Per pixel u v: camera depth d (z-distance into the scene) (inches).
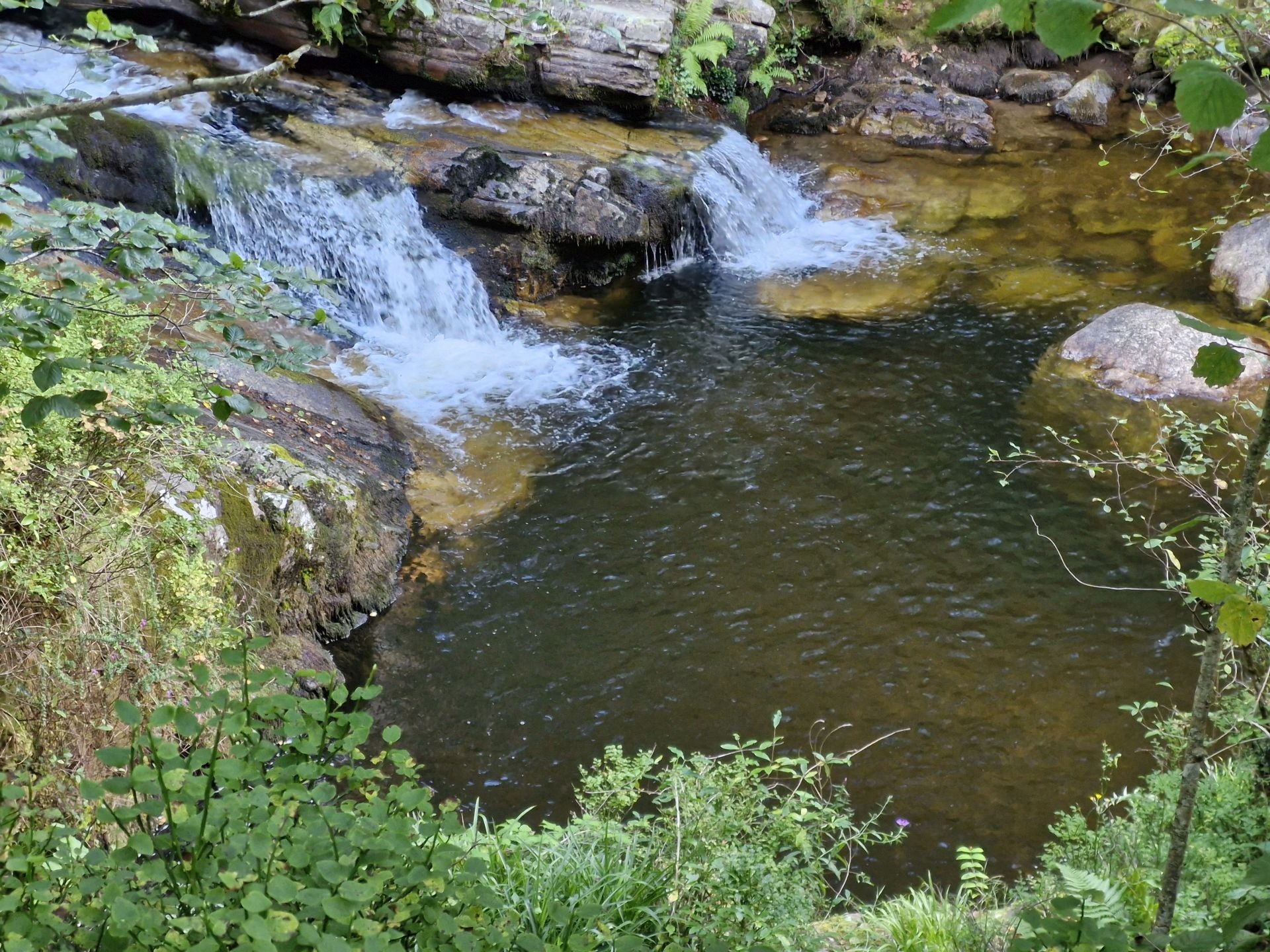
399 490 330.3
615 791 182.7
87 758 182.5
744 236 518.3
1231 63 73.6
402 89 528.1
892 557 315.3
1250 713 175.0
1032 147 616.7
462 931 110.4
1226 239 468.1
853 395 395.2
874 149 621.3
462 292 445.1
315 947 102.6
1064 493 341.7
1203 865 165.2
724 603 296.7
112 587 199.8
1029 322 444.5
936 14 60.4
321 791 115.7
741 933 149.7
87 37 133.0
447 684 266.5
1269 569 177.0
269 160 440.5
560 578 304.5
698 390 398.6
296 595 268.4
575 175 476.1
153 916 99.8
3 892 111.4
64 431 193.8
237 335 133.3
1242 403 225.0
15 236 126.0
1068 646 282.7
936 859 221.5
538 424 375.2
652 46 530.6
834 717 260.1
